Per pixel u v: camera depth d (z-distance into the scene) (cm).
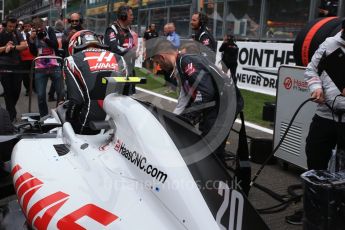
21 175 261
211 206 186
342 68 332
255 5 1225
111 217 196
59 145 291
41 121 418
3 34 725
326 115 354
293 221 378
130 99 237
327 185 275
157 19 1717
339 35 334
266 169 523
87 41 416
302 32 512
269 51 1102
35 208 226
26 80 940
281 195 424
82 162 246
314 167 373
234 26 1321
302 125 482
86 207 207
